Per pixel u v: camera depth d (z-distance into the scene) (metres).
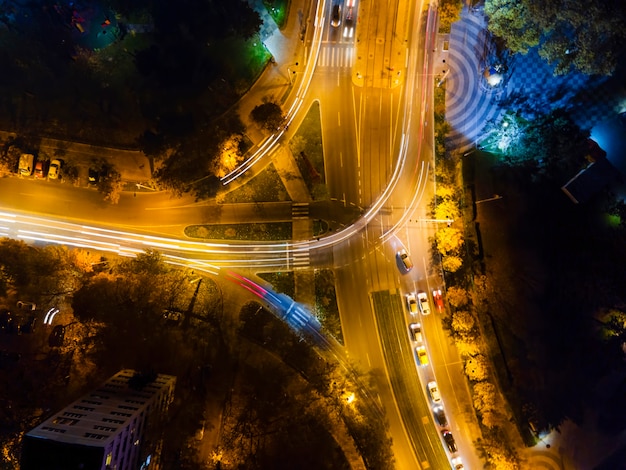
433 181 85.38
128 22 83.69
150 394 70.00
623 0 68.25
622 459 79.81
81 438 55.59
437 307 83.69
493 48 84.88
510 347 82.12
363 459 79.19
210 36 83.56
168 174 83.38
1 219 84.12
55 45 83.06
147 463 69.75
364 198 85.50
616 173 81.44
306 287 84.44
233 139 82.44
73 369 78.12
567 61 74.31
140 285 78.44
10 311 80.31
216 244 85.25
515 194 83.75
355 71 85.81
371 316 83.88
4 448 74.25
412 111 85.88
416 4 85.75
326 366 81.62
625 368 80.94
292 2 85.56
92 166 84.50
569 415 80.88
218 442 78.44
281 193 85.56
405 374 82.75
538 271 82.75
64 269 79.38
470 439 81.81
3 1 81.94
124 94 84.31
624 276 81.19
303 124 85.56
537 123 82.69
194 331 82.25
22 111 84.00
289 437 77.94
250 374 81.06
